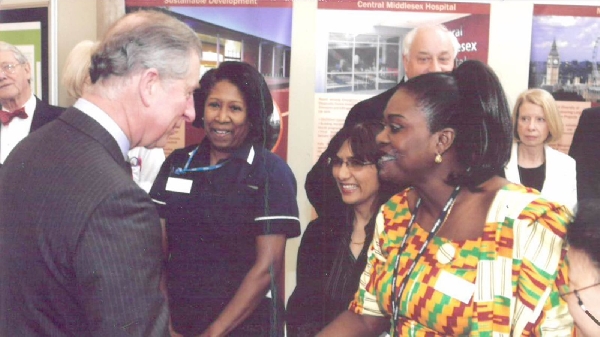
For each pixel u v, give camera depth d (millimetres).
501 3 1888
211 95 1851
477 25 1897
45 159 940
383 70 1954
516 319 1030
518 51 1894
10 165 981
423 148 1140
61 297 912
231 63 1872
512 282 1029
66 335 917
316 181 1882
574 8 1869
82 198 887
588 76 1877
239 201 1793
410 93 1159
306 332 1867
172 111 1048
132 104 996
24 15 2148
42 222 901
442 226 1145
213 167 1823
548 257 1013
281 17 1978
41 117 2111
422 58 1874
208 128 1852
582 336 1025
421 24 1924
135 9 2051
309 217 1957
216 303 1787
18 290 929
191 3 2020
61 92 2143
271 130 1955
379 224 1287
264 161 1844
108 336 879
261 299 1803
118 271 884
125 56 981
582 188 1799
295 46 1984
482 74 1107
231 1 1995
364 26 1947
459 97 1117
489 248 1055
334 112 1977
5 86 2051
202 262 1796
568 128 1846
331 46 1968
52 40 2109
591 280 997
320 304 1855
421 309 1115
